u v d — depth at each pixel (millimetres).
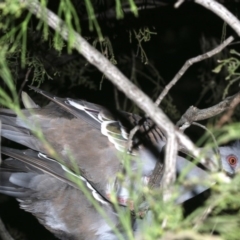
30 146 7086
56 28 3779
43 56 9297
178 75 4969
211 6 4582
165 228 3373
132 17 9875
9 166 7281
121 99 12641
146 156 7242
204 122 11969
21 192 7430
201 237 3240
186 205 9539
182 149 6594
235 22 4547
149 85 13000
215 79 12070
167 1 10633
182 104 13477
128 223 3648
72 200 7438
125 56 11750
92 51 3680
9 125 7008
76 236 7719
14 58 8930
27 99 7355
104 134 7352
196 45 13047
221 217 3486
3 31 7051
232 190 3451
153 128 7504
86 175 7344
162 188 3545
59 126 7297
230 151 8203
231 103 5043
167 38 12711
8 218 11508
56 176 7004
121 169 7160
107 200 7309
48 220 7715
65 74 11125
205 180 3535
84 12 9578
